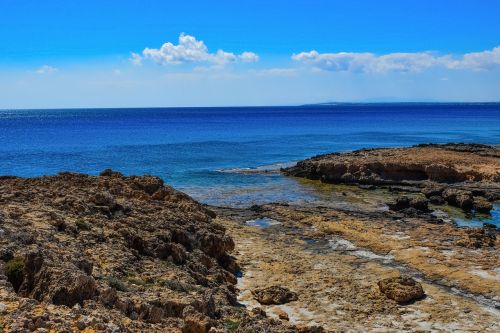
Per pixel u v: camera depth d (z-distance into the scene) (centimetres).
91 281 1399
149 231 2491
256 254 2792
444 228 3303
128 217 2636
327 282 2364
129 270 1956
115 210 2708
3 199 2511
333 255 2803
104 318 1232
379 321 1958
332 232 3269
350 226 3384
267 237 3183
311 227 3441
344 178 5612
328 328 1886
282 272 2505
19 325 1077
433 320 1977
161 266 2158
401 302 2139
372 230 3288
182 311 1584
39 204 2492
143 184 3478
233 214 3875
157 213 2844
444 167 5378
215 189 5262
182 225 2739
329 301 2142
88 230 2244
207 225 2908
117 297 1441
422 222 3597
